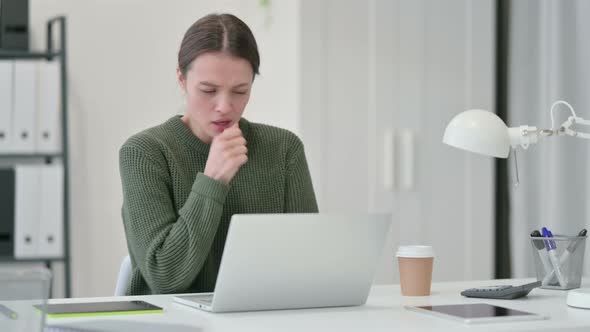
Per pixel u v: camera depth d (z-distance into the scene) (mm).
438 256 3875
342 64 3691
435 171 3859
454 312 1516
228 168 1845
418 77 3816
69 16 3854
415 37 3805
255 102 3814
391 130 3770
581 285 1995
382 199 3766
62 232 3596
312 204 2283
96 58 3883
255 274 1531
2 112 3518
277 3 3764
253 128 2256
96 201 3881
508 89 3936
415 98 3814
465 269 3916
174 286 1844
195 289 2053
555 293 1877
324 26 3662
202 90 1972
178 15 3943
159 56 3938
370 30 3732
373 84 3740
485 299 1777
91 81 3877
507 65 3936
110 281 3895
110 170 3895
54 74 3574
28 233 3551
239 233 1487
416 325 1416
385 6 3750
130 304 1624
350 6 3699
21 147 3545
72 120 3855
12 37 3611
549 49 3699
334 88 3682
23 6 3621
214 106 1982
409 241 3824
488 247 3947
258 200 2172
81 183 3863
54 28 3838
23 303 1143
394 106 3777
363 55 3725
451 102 3875
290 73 3682
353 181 3715
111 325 1393
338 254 1597
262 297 1564
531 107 3805
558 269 1921
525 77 3834
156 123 3938
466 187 3914
